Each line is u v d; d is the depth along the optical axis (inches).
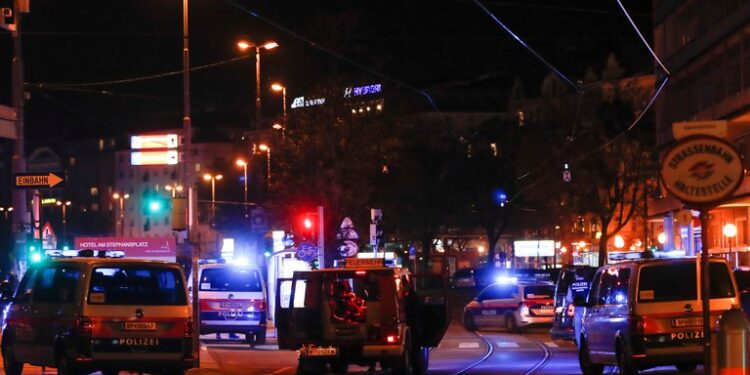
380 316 926.4
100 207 6993.1
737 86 2042.3
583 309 1013.2
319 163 2139.5
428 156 3880.4
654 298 860.6
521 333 1868.8
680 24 2432.3
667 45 2529.5
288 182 2149.4
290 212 2127.2
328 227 2103.8
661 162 560.4
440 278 1059.3
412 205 3804.1
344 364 933.8
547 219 3789.4
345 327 925.2
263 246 2244.1
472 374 1114.1
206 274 1503.4
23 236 1453.0
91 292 863.1
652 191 3117.6
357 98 2183.8
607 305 930.1
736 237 2352.4
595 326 956.6
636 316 857.5
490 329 1993.1
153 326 874.8
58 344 873.5
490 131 4082.2
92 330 853.8
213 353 1354.6
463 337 1787.6
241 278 1505.9
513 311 1867.6
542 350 1482.5
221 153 6210.6
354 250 1638.8
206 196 5255.9
